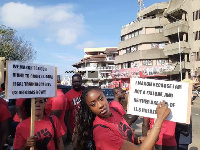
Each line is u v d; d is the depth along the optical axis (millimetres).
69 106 5254
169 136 3611
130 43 41562
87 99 2129
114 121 2201
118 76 43812
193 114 14438
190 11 31906
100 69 57375
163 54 36438
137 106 2553
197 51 30656
